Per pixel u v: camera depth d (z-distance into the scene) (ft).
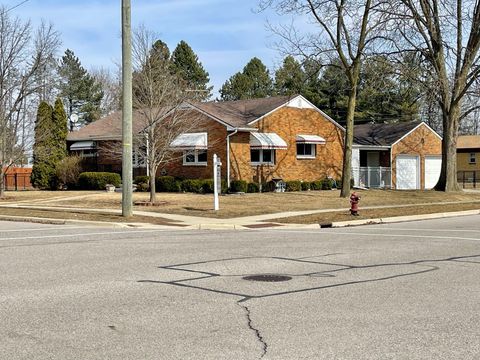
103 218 71.92
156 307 25.98
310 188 125.59
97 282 31.83
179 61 244.63
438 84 111.55
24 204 95.25
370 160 154.92
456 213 85.61
